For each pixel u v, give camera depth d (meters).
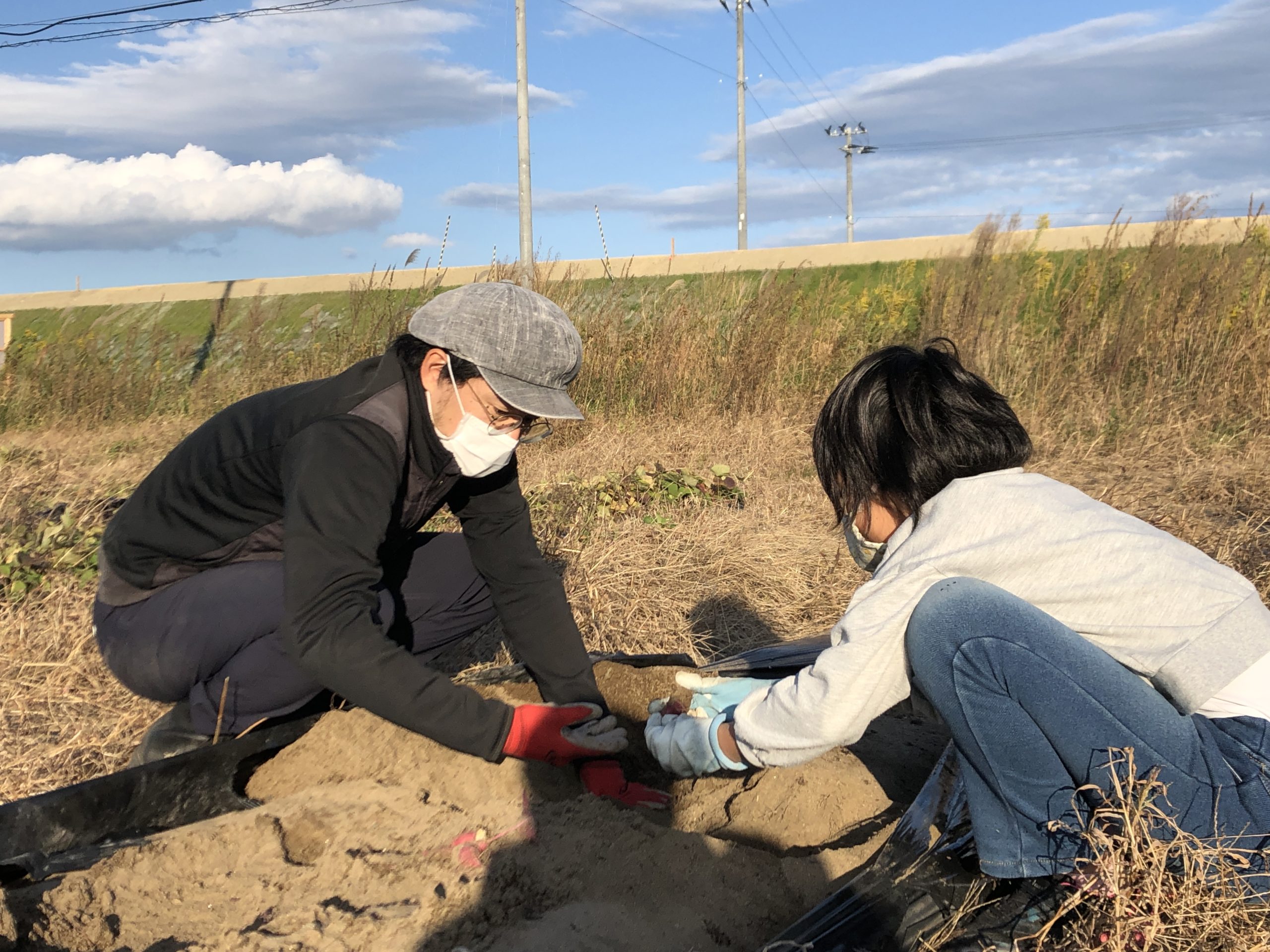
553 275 9.37
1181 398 7.52
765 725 1.73
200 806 1.94
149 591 2.13
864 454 1.68
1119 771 1.50
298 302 14.42
